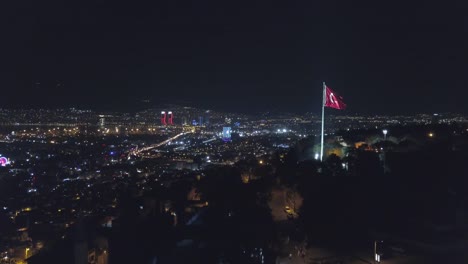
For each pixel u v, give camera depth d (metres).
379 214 21.36
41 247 26.66
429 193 22.59
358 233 19.86
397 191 23.48
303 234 20.31
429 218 19.94
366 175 26.20
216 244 19.53
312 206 23.66
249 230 20.81
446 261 16.16
